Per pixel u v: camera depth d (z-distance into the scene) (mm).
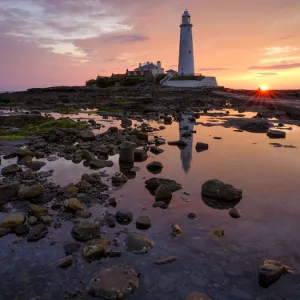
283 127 24266
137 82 105500
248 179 10117
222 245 5793
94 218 6918
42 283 4660
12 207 7488
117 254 5418
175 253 5512
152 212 7340
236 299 4383
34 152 13695
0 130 20656
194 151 14727
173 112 35875
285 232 6355
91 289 4449
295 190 9031
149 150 14953
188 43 104375
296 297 4410
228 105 48031
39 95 80938
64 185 9203
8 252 5496
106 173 10664
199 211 7441
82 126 22891
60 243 5816
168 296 4426
